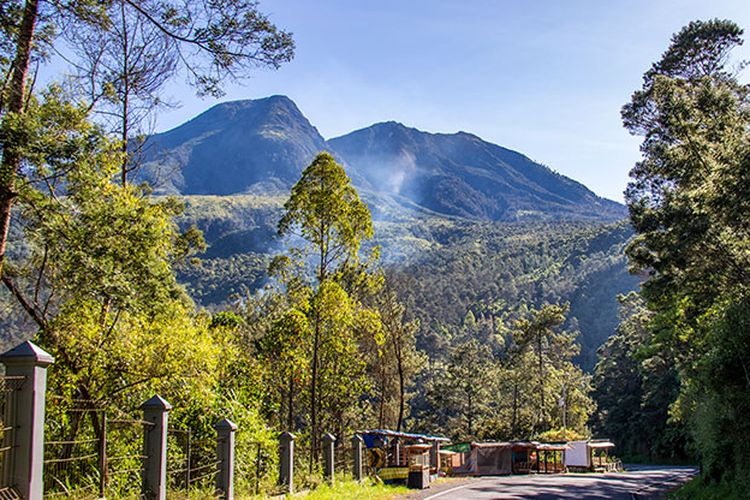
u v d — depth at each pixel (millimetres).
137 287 12156
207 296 154000
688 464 69375
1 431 6691
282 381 29125
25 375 6945
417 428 74312
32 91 11547
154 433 10008
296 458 20922
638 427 78312
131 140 15406
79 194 11352
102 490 9383
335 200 25812
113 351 12828
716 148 24391
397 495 21609
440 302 161750
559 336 81062
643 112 32719
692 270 27172
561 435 63312
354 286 28125
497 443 50281
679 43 34156
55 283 12148
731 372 20875
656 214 27188
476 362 78312
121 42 13398
